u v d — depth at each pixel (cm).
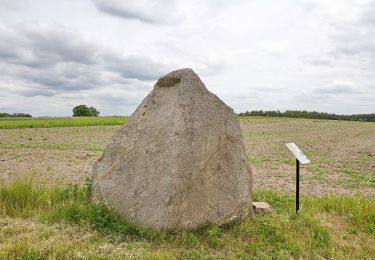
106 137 1612
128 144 443
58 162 866
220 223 391
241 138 441
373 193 629
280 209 459
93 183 452
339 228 431
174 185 371
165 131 405
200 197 388
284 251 347
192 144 393
